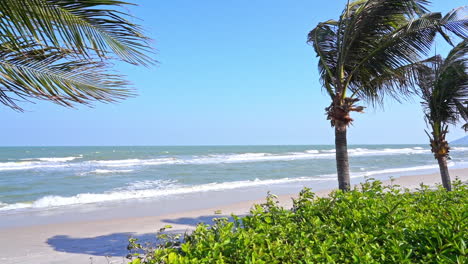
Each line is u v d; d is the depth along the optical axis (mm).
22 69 3186
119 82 3621
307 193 4156
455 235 2463
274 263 2277
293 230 2934
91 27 3205
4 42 2898
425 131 9297
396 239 2684
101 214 12477
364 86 8258
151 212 12711
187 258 2205
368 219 3113
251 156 61281
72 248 7953
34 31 2758
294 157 57188
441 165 8984
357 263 2273
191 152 84312
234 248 2436
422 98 9195
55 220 11477
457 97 8664
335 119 7371
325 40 8281
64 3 2934
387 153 74062
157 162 44719
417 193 4703
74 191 19234
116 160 48500
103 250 7699
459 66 8242
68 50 3115
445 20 6961
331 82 8289
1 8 2602
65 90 3383
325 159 50969
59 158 54469
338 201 3846
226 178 25703
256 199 15555
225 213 12109
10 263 6941
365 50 7480
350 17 7488
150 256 2580
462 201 4145
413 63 7406
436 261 2328
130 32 3334
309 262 2262
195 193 17719
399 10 6891
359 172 29312
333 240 2770
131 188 20453
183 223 10570
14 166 38688
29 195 17781
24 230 9898
